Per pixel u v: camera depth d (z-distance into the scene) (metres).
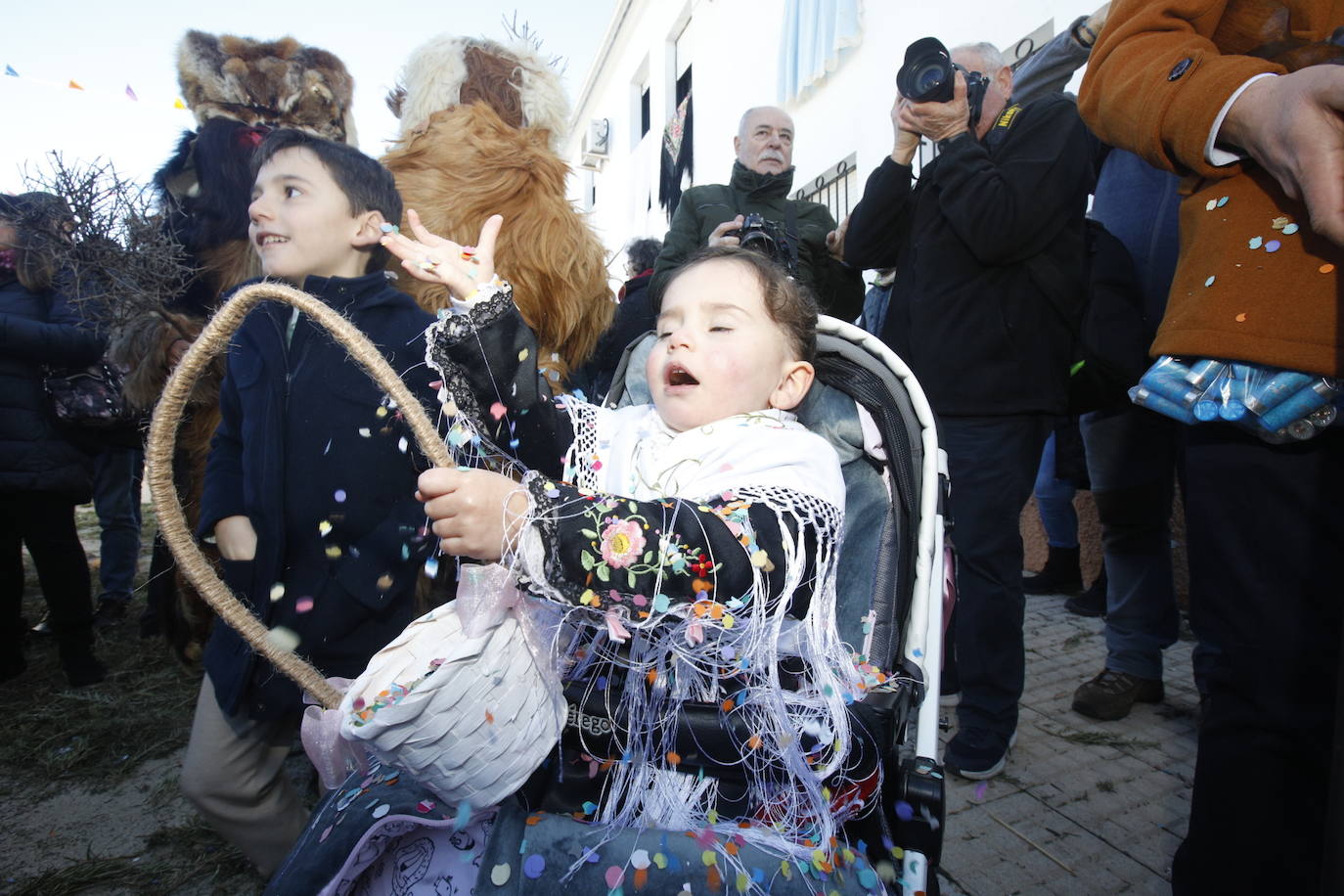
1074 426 2.84
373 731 0.73
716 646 0.93
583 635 1.04
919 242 2.15
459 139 1.94
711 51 8.12
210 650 1.39
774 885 0.82
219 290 1.95
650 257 4.46
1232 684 1.11
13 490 2.67
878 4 5.10
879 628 1.14
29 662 3.19
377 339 1.41
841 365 1.28
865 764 0.94
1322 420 0.99
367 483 1.37
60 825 2.06
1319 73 0.90
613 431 1.23
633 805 0.92
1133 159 2.38
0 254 2.60
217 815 1.43
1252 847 1.07
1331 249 0.98
